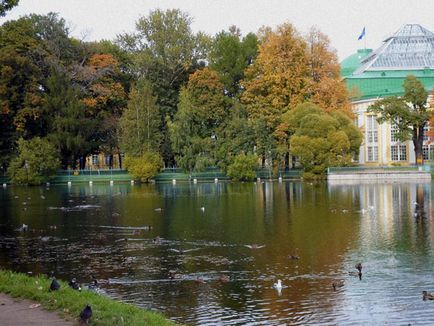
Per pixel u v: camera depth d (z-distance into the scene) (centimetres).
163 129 11275
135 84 11706
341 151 10262
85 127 10625
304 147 10100
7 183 10475
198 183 10450
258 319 2558
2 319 1964
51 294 2273
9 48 10112
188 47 12250
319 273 3284
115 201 7162
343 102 11106
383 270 3325
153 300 2819
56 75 10456
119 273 3325
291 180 10638
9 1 4209
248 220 5266
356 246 3991
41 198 7631
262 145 10550
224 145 10625
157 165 10588
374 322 2509
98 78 11269
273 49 10962
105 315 2020
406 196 7175
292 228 4772
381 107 11525
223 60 11944
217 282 3123
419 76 13412
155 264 3538
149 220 5366
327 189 8481
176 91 12019
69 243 4234
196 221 5256
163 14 12331
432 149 12138
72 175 10875
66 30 11344
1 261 3653
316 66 11238
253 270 3369
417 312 2619
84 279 3197
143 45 12469
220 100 11094
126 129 10656
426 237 4269
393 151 12438
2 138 10331
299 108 10269
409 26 14350
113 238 4428
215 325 2488
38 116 10150
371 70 13700
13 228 4959
